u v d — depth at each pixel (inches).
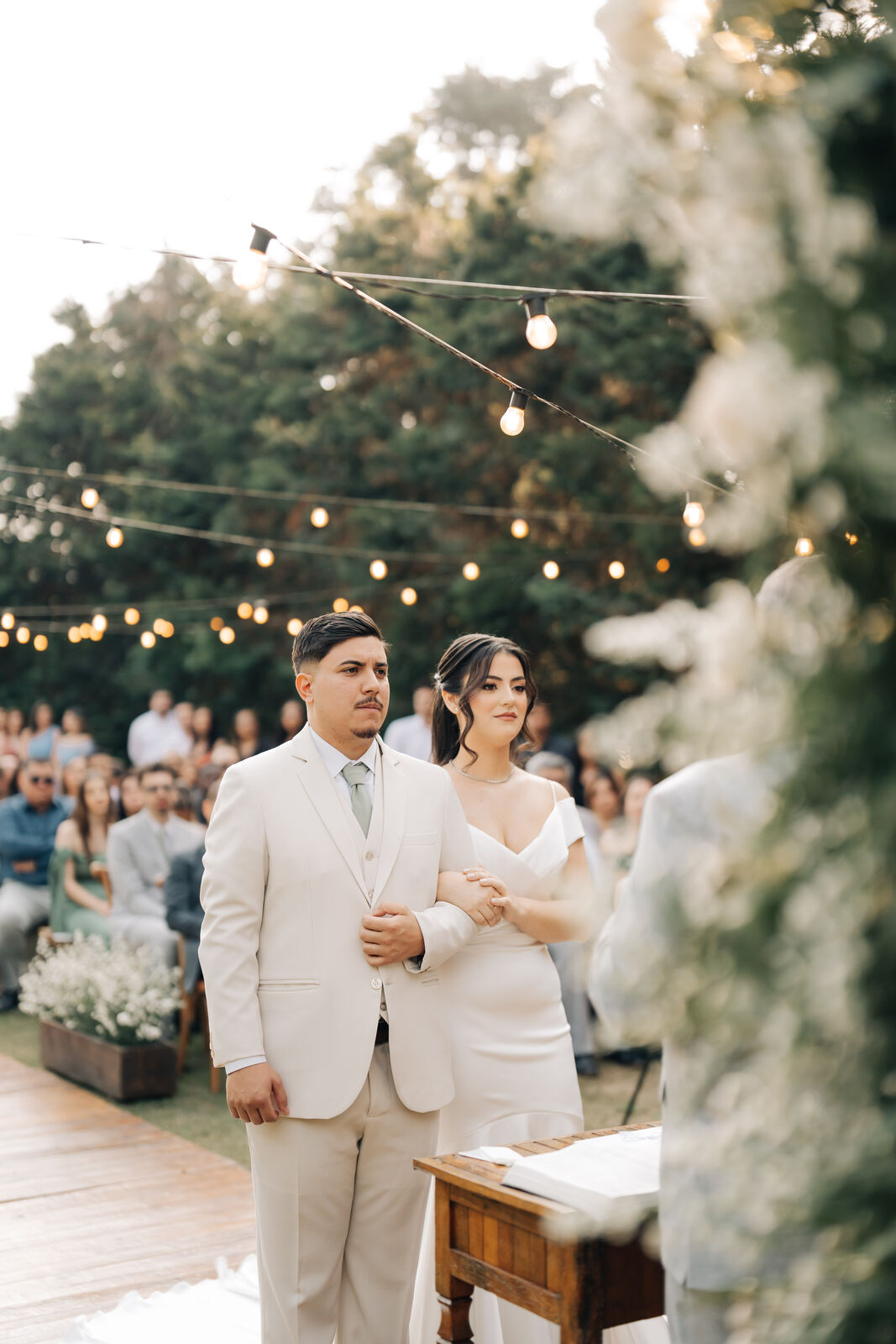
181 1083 242.4
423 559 543.2
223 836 104.6
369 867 106.1
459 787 123.3
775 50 40.5
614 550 488.1
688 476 38.1
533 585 472.1
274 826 104.4
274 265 125.1
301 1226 100.7
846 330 36.2
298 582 612.7
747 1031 39.5
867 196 37.5
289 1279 101.0
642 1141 83.2
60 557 706.8
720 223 37.6
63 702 707.4
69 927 279.0
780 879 38.4
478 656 122.0
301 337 613.9
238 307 685.9
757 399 35.2
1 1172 185.2
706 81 39.4
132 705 682.2
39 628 705.0
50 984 252.4
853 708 37.4
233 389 650.8
